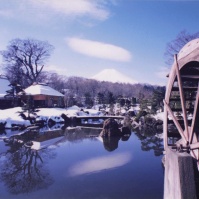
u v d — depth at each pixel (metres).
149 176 13.38
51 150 20.75
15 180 13.12
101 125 40.28
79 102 64.12
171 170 5.41
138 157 17.86
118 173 14.04
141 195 10.82
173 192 5.24
